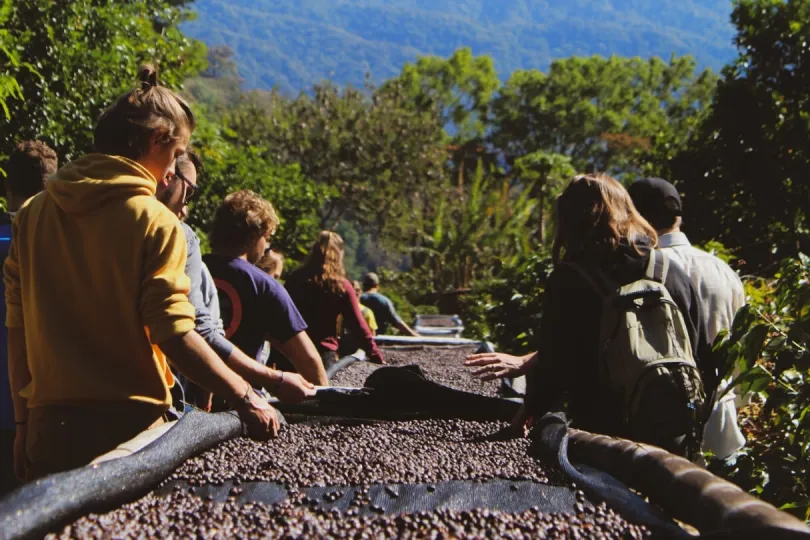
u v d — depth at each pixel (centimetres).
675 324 266
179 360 213
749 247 1094
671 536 174
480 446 260
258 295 357
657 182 330
